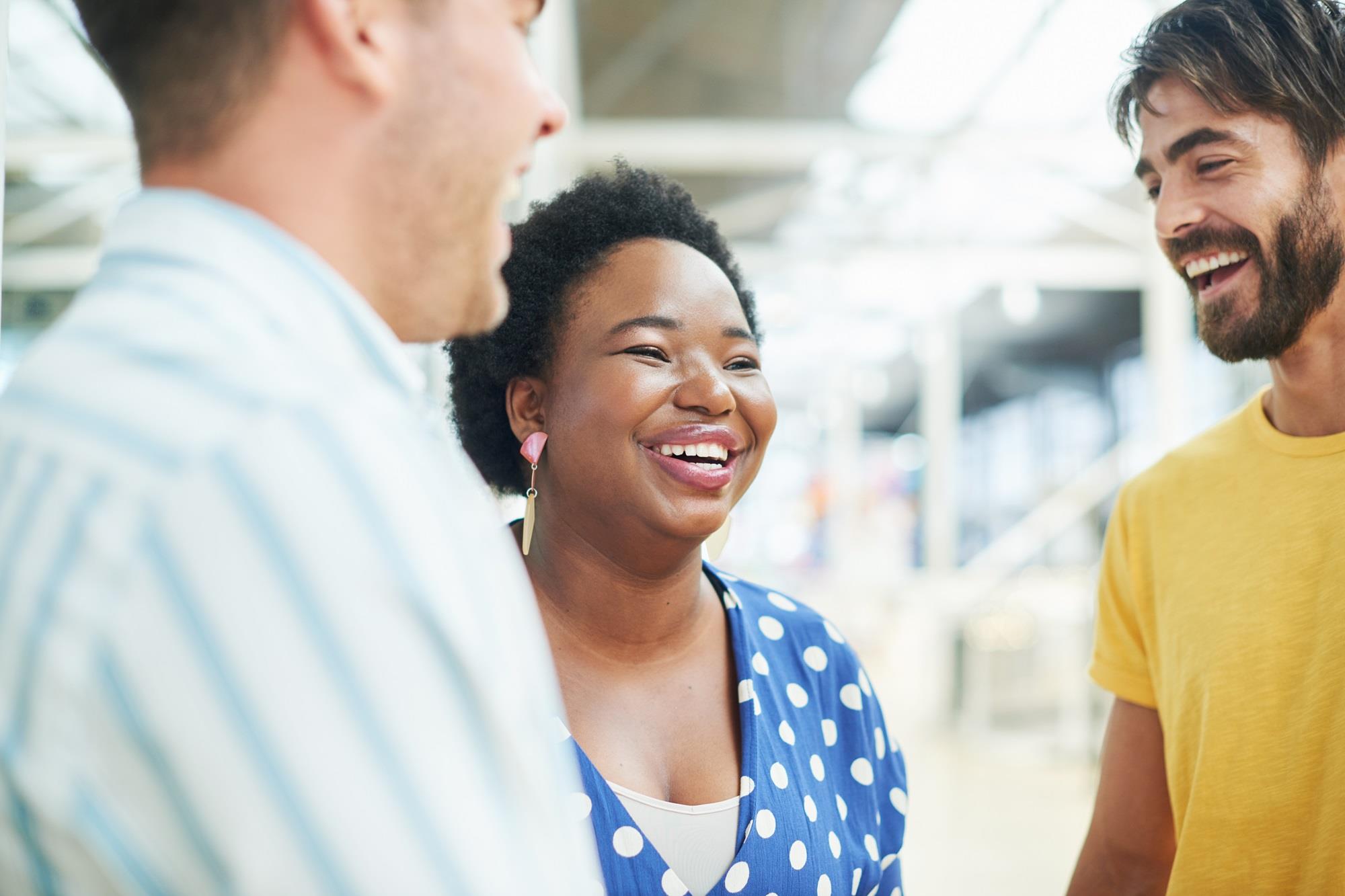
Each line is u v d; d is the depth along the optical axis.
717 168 6.39
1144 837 1.29
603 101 5.71
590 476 1.00
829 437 9.45
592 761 0.97
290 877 0.41
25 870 0.45
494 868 0.43
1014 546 7.65
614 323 1.00
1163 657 1.22
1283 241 1.06
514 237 1.09
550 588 1.05
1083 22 4.45
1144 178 1.19
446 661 0.44
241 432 0.44
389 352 0.54
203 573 0.42
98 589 0.43
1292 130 1.04
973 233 7.21
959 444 10.79
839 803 1.07
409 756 0.42
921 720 6.88
